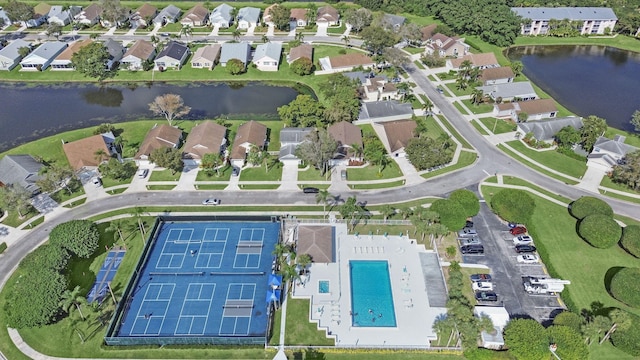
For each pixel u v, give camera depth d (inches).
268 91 6397.6
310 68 6628.9
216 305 3425.2
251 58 7126.0
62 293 3250.5
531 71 7116.1
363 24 7790.4
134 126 5497.1
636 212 4276.6
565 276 3646.7
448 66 6973.4
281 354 2928.2
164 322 3299.7
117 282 3577.8
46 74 6692.9
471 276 3585.1
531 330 2987.2
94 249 3705.7
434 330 3132.4
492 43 7834.6
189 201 4379.9
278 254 3641.7
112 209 4281.5
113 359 3053.6
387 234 4001.0
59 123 5639.8
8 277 3622.0
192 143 4921.3
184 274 3663.9
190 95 6284.5
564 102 6240.2
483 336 3139.8
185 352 3100.4
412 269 3688.5
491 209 4269.2
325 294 3476.9
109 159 4781.0
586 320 3235.7
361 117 5546.3
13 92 6348.4
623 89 6599.4
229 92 6363.2
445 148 5128.0
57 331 3206.2
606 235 3727.9
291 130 5108.3
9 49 6958.7
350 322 3292.3
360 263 3735.2
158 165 4569.4
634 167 4387.3
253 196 4439.0
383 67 6855.3
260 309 3403.1
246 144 4926.2
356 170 4785.9
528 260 3742.6
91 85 6540.4
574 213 4109.3
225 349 3110.2
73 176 4557.1
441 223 3895.2
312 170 4790.8
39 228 4065.0
